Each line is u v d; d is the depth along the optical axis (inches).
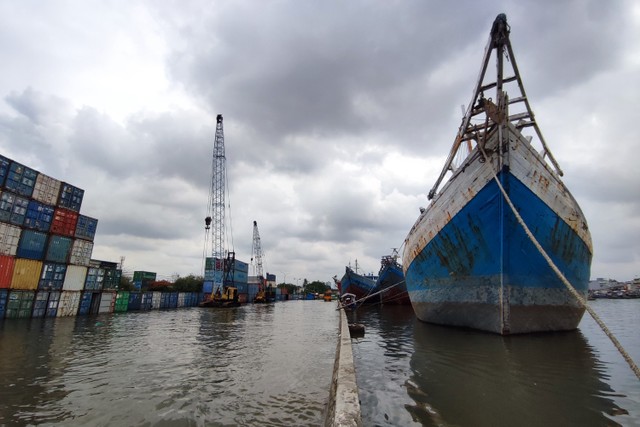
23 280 944.3
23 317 943.7
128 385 316.5
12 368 382.6
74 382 326.0
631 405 228.2
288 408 255.6
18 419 233.9
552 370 320.2
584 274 614.2
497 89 495.8
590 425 197.8
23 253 943.7
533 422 203.5
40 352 481.7
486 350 418.9
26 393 290.2
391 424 205.6
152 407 257.8
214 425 224.5
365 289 2020.2
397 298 1728.6
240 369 382.9
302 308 2251.5
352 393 213.8
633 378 292.0
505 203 493.4
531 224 508.7
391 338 561.3
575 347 431.8
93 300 1231.5
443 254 623.8
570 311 568.7
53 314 1032.2
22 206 944.3
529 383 280.8
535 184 511.5
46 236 1011.9
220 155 2736.2
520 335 527.2
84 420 232.5
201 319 1154.7
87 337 639.1
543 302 536.7
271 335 708.0
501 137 494.0
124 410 251.1
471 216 546.9
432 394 259.4
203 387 311.0
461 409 226.5
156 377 346.0
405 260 869.8
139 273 2628.0
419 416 216.8
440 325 697.0
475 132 536.4
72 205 1101.7
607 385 273.1
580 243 582.6
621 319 941.8
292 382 328.2
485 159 516.4
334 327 892.6
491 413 217.9
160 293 1782.7
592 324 776.9
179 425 224.4
